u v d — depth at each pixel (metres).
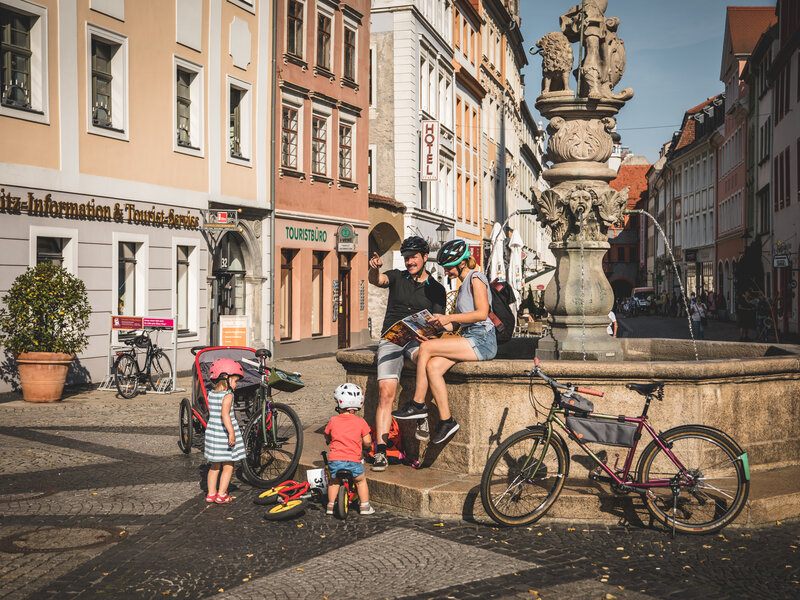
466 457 7.38
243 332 17.78
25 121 15.84
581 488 6.84
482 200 51.47
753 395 7.41
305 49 26.41
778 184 42.12
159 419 12.46
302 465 7.88
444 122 41.25
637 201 124.19
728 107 60.50
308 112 26.64
